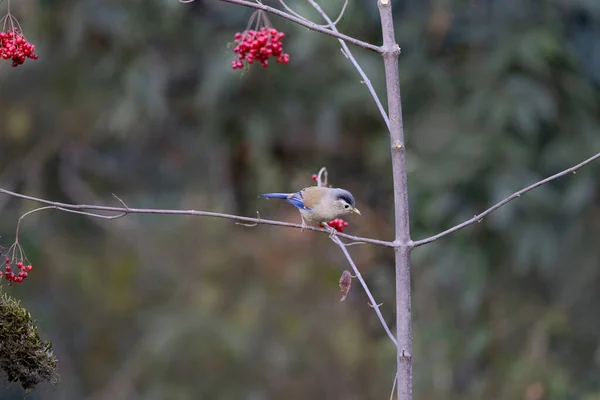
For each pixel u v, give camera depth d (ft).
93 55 47.93
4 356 18.90
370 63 44.96
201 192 52.13
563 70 42.34
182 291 49.21
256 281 49.57
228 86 45.93
